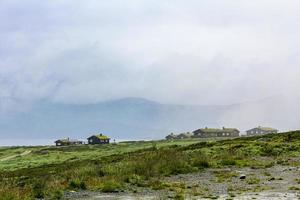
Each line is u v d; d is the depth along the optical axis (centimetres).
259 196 2327
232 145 5819
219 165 3959
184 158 4050
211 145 6341
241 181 3017
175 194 2453
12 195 2217
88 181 2844
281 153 5050
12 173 6088
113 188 2606
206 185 2820
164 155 4116
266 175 3312
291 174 3350
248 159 4434
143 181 2998
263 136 7781
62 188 2625
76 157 11206
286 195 2345
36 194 2402
